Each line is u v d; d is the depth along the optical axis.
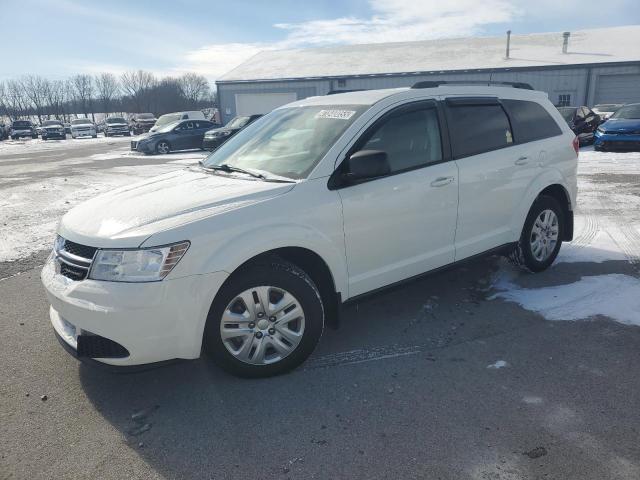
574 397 2.91
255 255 3.01
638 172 10.97
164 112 83.12
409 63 27.23
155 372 3.37
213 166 4.03
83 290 2.82
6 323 4.24
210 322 2.99
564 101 24.00
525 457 2.45
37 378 3.35
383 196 3.54
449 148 3.98
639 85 22.89
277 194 3.17
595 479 2.29
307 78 26.97
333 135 3.56
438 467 2.41
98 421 2.87
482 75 24.55
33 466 2.52
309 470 2.43
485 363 3.34
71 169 16.28
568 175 4.96
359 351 3.56
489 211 4.27
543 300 4.28
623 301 4.16
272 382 3.20
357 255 3.49
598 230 6.31
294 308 3.21
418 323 3.97
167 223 2.88
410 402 2.93
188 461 2.53
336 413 2.86
